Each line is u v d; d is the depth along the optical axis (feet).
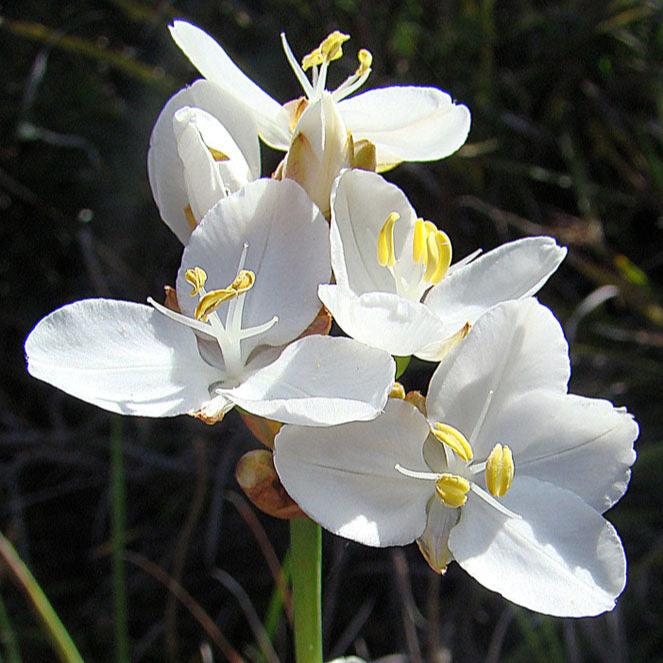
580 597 0.28
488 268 0.33
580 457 0.30
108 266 0.67
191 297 0.31
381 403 0.27
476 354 0.30
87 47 0.61
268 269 0.31
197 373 0.31
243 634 0.61
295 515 0.31
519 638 0.58
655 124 0.67
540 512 0.30
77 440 0.65
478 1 0.69
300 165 0.32
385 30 0.68
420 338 0.28
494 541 0.29
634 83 0.69
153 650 0.60
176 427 0.66
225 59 0.33
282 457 0.28
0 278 0.67
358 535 0.28
